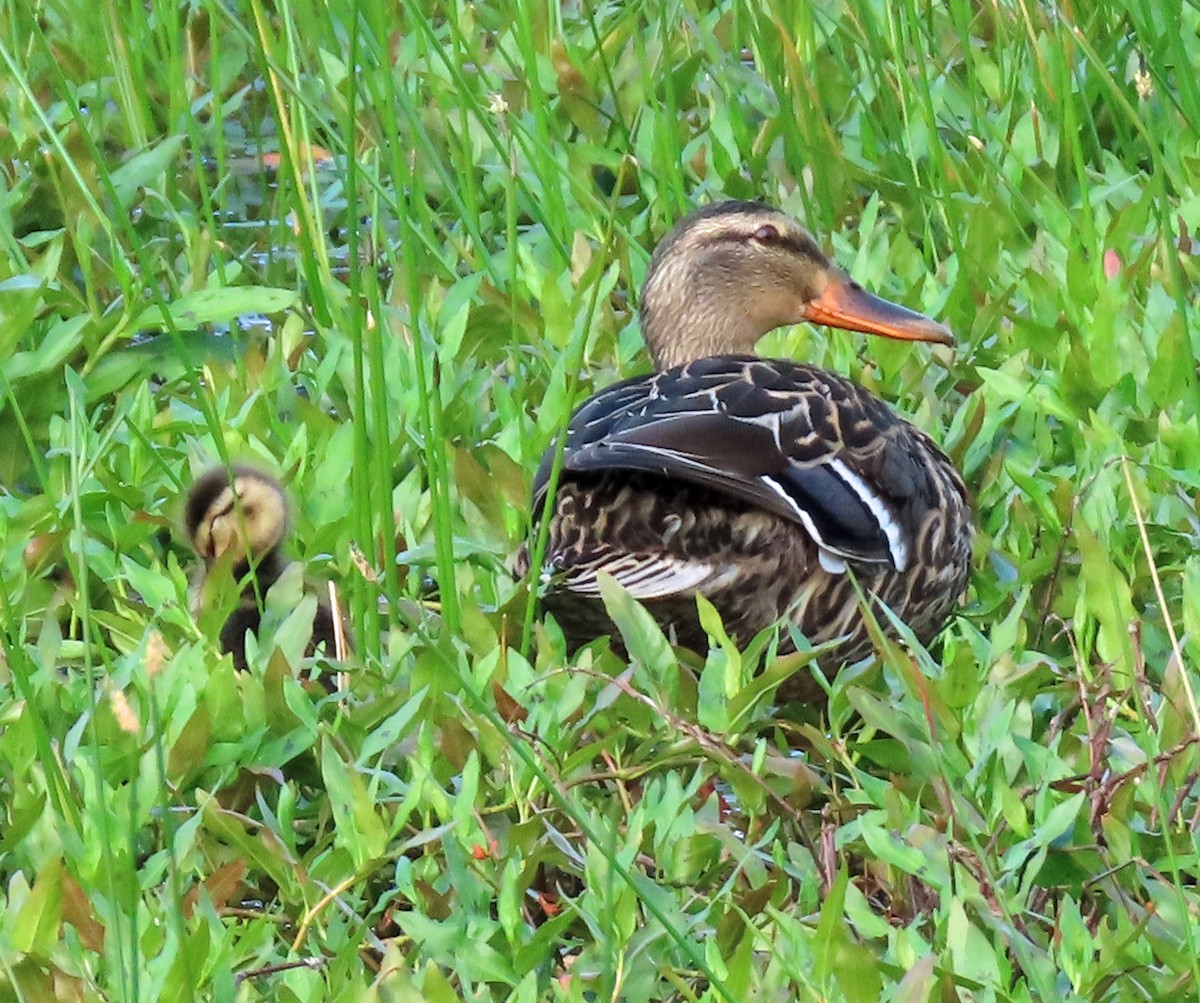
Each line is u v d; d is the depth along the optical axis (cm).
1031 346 1182
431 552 989
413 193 1314
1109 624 929
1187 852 807
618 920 736
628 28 1535
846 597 975
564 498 966
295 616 930
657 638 888
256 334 1280
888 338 1220
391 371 1178
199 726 846
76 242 1267
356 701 904
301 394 1239
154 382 1272
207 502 1019
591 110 1496
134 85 1479
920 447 1035
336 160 1303
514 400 1146
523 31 1377
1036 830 789
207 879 796
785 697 983
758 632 948
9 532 1034
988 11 1563
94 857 783
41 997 714
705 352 1222
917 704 862
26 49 1576
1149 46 1456
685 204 1355
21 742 859
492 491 1059
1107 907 796
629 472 959
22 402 1168
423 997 702
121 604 1005
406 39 1552
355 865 795
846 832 809
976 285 1289
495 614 948
